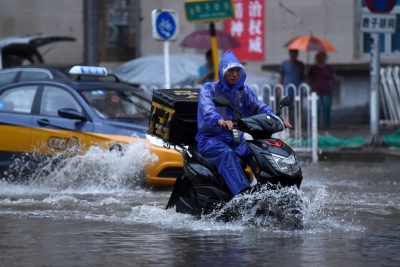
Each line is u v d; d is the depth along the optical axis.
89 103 18.62
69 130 18.22
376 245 11.09
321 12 37.28
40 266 9.78
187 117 13.56
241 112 13.37
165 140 13.71
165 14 24.23
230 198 12.63
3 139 18.88
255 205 12.39
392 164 23.56
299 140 25.50
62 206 15.19
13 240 11.52
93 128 18.05
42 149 18.44
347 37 37.09
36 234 12.01
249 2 37.94
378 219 13.50
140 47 41.72
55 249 10.83
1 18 43.00
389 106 32.72
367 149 25.02
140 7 41.66
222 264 9.84
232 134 12.93
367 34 37.25
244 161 12.82
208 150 12.79
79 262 9.99
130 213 14.16
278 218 12.49
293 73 30.00
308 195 17.03
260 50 38.00
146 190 17.75
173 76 32.97
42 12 42.81
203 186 12.87
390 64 36.03
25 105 19.16
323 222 13.13
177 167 17.36
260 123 12.42
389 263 9.88
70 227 12.66
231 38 30.23
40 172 18.34
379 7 24.98
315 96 24.91
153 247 10.93
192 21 23.23
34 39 36.00
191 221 13.10
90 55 30.08
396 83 32.78
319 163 24.50
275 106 26.31
